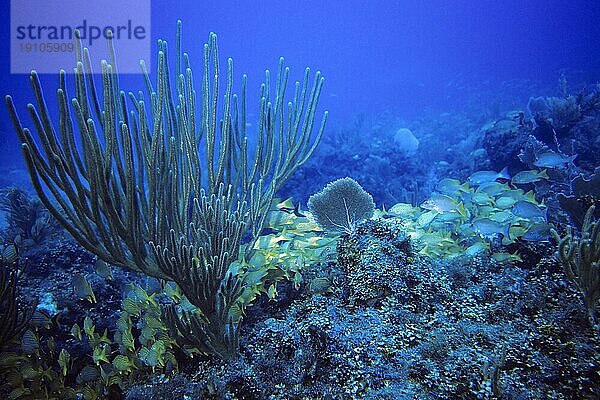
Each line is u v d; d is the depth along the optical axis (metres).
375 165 12.47
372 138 18.61
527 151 7.34
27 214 8.73
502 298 3.56
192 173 3.44
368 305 3.60
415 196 10.30
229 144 4.01
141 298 4.05
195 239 3.44
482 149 10.95
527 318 3.30
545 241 4.45
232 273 3.61
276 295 4.32
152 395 3.26
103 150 3.09
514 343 2.97
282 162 4.61
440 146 15.58
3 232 8.95
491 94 30.22
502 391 2.59
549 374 2.72
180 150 3.82
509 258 4.26
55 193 2.98
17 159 26.62
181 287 3.21
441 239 4.47
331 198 4.76
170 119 3.62
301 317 3.72
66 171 2.96
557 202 5.83
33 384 3.81
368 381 2.84
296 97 4.43
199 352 3.71
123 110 3.30
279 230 4.83
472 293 3.68
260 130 4.05
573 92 17.38
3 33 71.06
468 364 2.79
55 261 6.46
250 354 3.50
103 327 4.98
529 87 29.48
